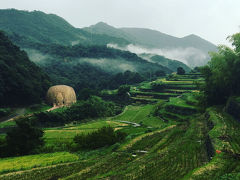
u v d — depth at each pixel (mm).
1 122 57375
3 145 31797
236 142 21859
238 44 37062
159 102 84750
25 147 32094
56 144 37562
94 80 174750
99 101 95500
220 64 42156
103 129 35844
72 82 142000
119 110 86438
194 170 16578
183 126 40938
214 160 17625
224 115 34938
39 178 21047
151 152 26594
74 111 71562
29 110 73188
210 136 24156
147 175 17984
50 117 62344
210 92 47344
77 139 34312
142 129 48781
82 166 24047
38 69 101125
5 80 69000
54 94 84312
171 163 20156
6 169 23938
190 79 110688
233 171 15367
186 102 65250
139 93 105688
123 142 34188
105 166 22891
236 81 39188
